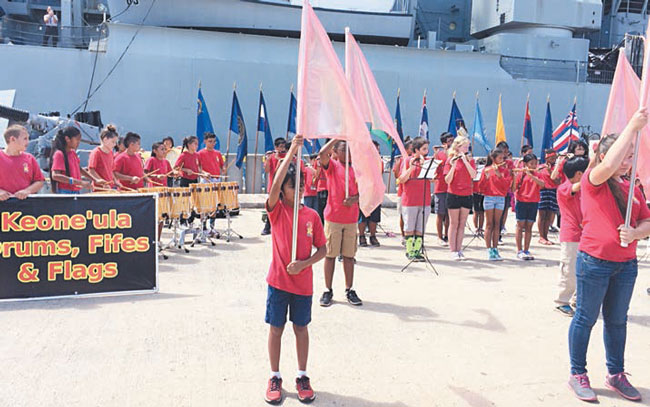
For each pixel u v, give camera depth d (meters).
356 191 5.78
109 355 4.34
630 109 5.28
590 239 3.75
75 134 6.95
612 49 24.97
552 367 4.34
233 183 9.29
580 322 3.84
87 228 5.91
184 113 19.28
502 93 22.09
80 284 5.92
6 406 3.50
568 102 22.78
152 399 3.64
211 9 20.61
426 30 27.88
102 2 31.64
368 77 5.70
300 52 3.96
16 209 5.66
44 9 35.47
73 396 3.65
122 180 8.07
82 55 18.47
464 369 4.27
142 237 6.09
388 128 5.63
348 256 5.88
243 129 14.22
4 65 17.97
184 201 8.34
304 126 3.77
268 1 21.11
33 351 4.39
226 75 19.59
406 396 3.79
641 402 3.78
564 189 5.68
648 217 3.75
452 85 21.64
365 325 5.21
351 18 21.98
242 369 4.14
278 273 3.67
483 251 9.24
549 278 7.34
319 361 4.34
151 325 5.05
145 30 19.08
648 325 5.47
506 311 5.76
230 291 6.28
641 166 4.36
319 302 5.94
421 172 7.89
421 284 6.84
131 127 18.89
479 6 25.77
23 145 5.87
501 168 8.34
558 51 23.77
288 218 3.69
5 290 5.66
